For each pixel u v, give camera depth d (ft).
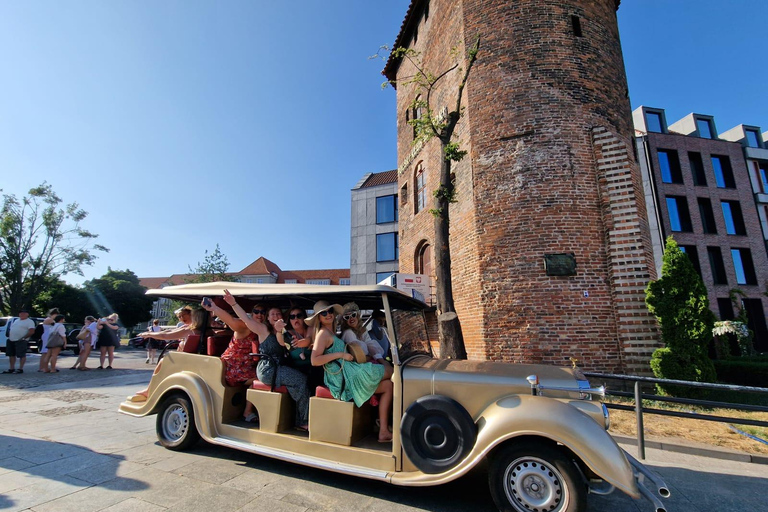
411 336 14.24
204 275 77.87
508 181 33.96
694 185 90.63
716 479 14.20
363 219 111.55
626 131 36.29
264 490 11.93
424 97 49.83
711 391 26.37
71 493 11.34
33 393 26.53
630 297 30.17
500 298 32.65
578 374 12.54
